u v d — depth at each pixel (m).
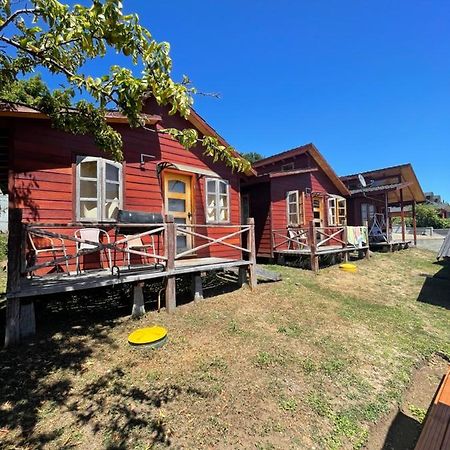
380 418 2.76
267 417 2.58
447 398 1.65
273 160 13.04
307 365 3.50
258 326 4.54
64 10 1.90
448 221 32.38
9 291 3.41
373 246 14.83
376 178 17.25
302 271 8.96
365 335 4.57
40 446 2.10
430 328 5.21
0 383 2.76
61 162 5.09
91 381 2.91
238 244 8.29
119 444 2.16
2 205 14.38
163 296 5.45
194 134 2.86
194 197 7.27
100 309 5.02
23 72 2.73
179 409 2.59
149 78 2.19
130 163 6.02
